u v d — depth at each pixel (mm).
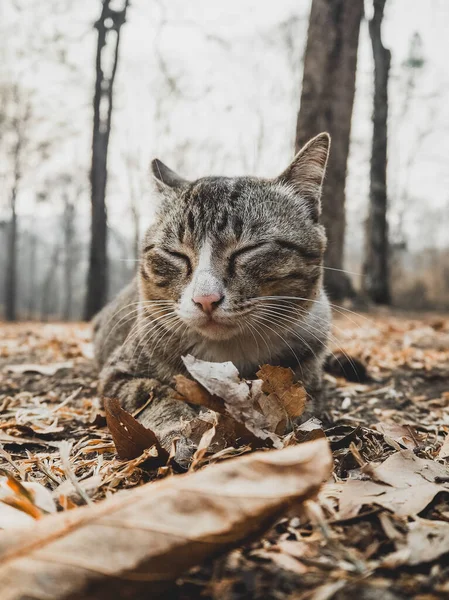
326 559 138
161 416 273
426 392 435
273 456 140
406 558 135
